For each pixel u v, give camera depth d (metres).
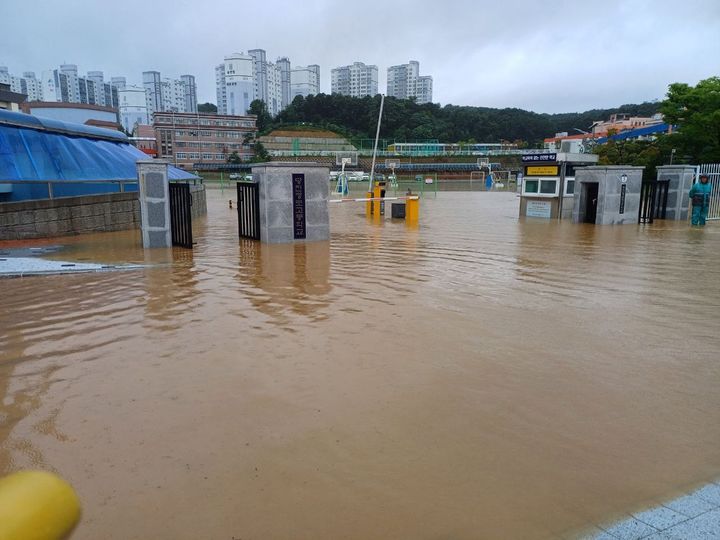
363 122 112.06
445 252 11.31
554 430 3.54
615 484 2.96
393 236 14.34
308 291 7.51
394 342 5.28
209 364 4.71
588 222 18.12
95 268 9.04
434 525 2.63
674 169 19.00
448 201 32.94
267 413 3.79
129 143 20.70
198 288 7.71
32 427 3.62
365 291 7.51
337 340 5.34
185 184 11.66
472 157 93.50
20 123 15.24
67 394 4.13
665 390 4.17
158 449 3.33
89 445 3.38
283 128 94.44
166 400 4.00
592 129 103.94
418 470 3.09
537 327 5.80
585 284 8.05
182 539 2.53
